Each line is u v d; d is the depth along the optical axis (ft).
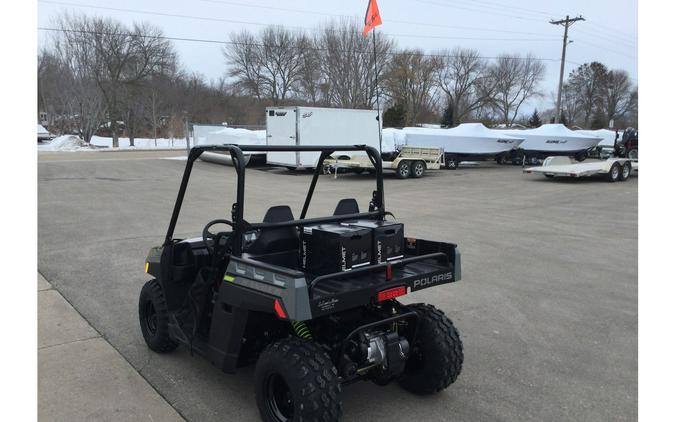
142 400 11.44
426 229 31.50
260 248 11.46
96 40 149.38
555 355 13.96
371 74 148.97
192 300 12.55
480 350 14.28
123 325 15.78
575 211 39.22
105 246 25.93
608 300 18.57
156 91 164.25
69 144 132.98
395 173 70.18
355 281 10.22
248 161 78.38
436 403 11.48
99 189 49.57
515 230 31.50
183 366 13.10
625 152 74.13
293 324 10.60
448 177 67.82
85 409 11.03
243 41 184.44
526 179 65.00
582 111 256.52
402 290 10.36
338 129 68.18
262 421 10.43
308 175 67.92
